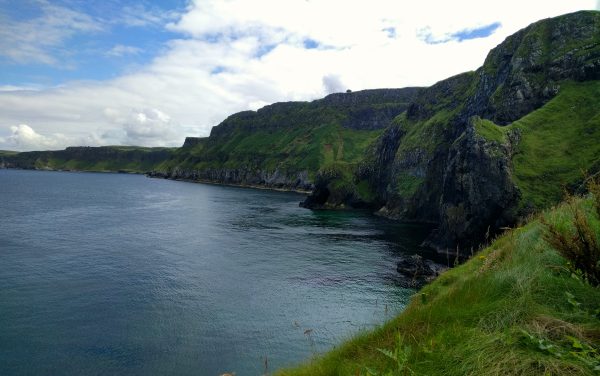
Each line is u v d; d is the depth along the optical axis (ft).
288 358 82.53
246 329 97.55
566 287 21.59
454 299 26.94
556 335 17.75
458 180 220.64
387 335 25.73
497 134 223.30
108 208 362.94
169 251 181.88
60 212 320.70
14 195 465.88
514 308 20.95
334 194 449.06
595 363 14.53
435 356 19.43
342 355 25.95
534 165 214.48
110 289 125.59
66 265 152.25
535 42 305.53
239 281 137.08
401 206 361.71
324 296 121.90
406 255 186.50
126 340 91.45
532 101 282.15
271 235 234.79
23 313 104.83
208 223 279.69
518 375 15.75
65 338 91.86
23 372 77.77
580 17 298.56
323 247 200.95
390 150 477.77
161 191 629.10
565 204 32.22
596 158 194.08
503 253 32.94
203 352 86.17
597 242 22.48
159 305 113.09
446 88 461.37
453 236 209.46
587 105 242.37
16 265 149.89
